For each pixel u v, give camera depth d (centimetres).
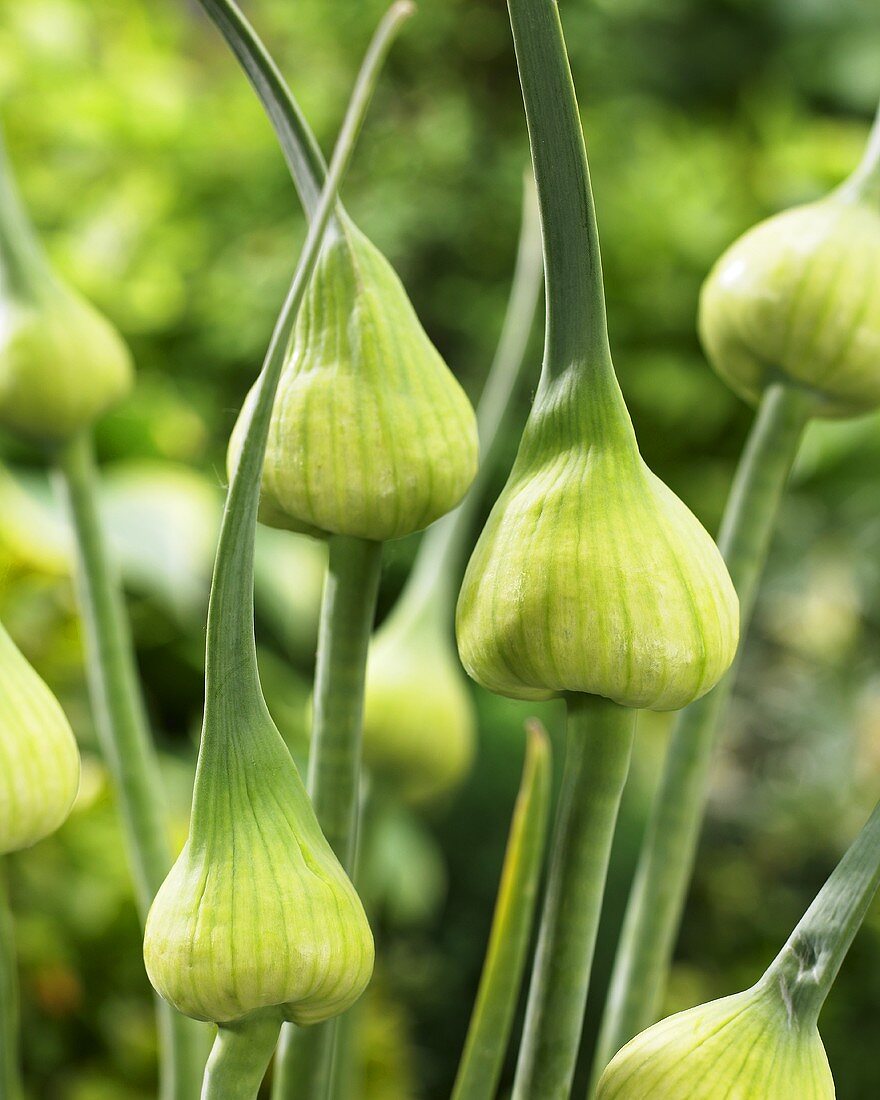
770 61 269
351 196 238
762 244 51
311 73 245
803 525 220
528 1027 45
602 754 43
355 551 46
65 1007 111
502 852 171
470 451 45
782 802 206
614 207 237
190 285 224
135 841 56
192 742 148
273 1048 42
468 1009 169
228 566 40
